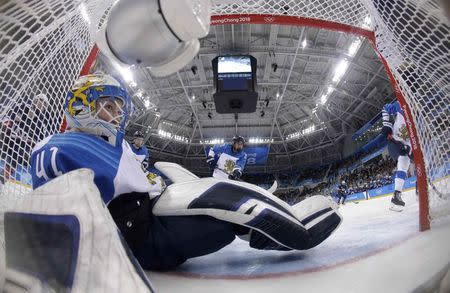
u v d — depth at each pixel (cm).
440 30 101
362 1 184
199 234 143
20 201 77
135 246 138
